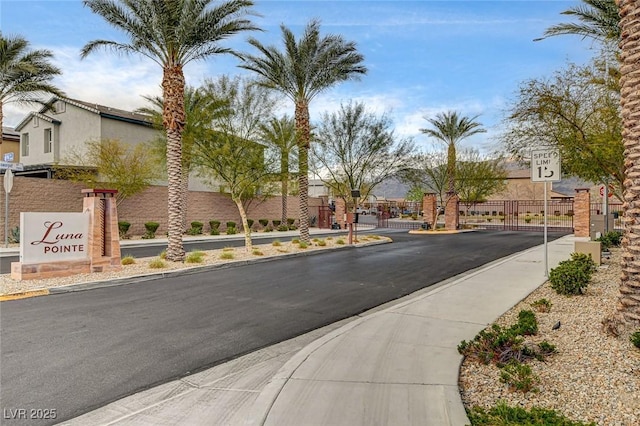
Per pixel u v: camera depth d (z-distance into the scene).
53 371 4.78
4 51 18.83
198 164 17.23
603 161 9.73
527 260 13.96
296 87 19.59
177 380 4.59
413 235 27.67
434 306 7.53
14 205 18.72
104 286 9.88
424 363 4.73
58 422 3.67
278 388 4.12
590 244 11.17
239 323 6.84
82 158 24.27
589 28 10.55
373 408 3.65
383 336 5.79
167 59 13.74
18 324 6.65
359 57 19.61
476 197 32.88
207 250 17.56
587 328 5.74
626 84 5.29
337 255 16.39
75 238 10.93
